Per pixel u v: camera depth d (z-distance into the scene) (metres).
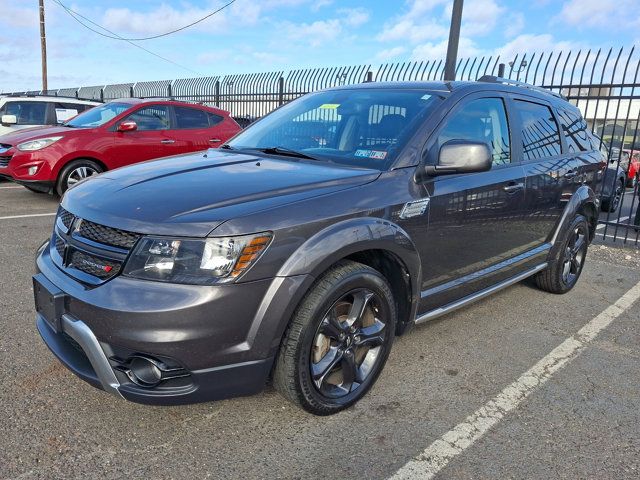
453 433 2.69
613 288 5.24
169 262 2.24
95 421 2.65
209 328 2.25
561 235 4.58
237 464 2.40
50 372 3.08
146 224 2.29
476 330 4.01
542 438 2.69
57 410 2.72
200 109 9.46
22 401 2.79
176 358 2.24
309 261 2.44
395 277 3.06
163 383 2.34
